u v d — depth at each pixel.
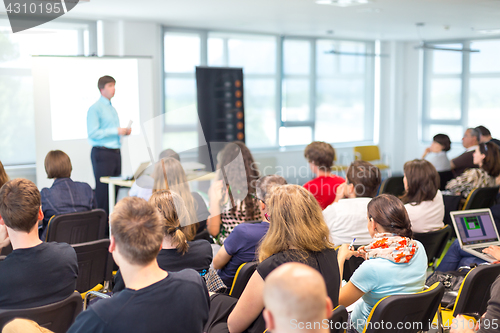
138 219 1.33
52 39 5.86
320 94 8.82
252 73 8.01
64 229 2.99
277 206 1.65
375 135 9.59
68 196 3.32
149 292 1.31
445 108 9.16
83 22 6.12
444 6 5.36
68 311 1.78
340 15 6.05
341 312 1.55
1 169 2.93
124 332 1.25
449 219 4.26
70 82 5.46
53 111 5.37
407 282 1.87
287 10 5.64
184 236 1.90
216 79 7.31
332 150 3.45
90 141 5.21
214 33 7.49
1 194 1.78
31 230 1.81
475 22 6.68
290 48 8.36
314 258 1.62
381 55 9.00
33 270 1.77
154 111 6.69
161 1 4.92
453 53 8.93
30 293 1.77
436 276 2.48
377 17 6.23
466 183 4.20
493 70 8.41
